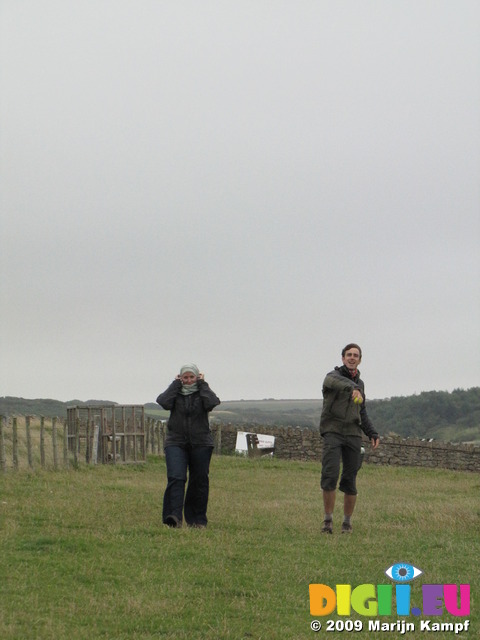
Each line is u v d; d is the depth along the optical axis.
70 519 16.27
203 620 10.20
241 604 10.91
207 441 16.31
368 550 14.41
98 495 20.00
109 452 31.14
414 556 13.97
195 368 16.48
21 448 27.61
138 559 13.02
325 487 16.17
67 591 11.10
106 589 11.30
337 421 16.25
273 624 10.28
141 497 20.14
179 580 11.86
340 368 16.34
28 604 10.40
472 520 17.81
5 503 17.94
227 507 19.30
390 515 19.00
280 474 30.95
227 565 12.88
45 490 20.53
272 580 12.15
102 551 13.41
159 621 10.10
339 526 17.23
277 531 16.11
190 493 16.42
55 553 13.14
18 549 13.34
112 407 31.25
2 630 9.38
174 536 14.85
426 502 22.03
